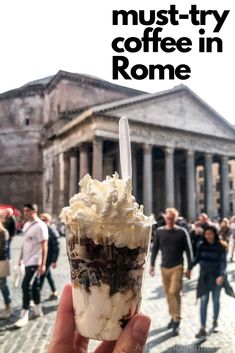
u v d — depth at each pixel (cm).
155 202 6134
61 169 5272
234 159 5784
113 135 4469
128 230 176
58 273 1670
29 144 6794
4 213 1219
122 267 178
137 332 176
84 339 205
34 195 6612
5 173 6906
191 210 4984
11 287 1304
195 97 5272
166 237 833
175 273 816
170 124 4972
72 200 188
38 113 6831
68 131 5022
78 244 179
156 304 1091
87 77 5988
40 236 870
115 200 175
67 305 194
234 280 1438
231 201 7638
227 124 5534
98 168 4306
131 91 6425
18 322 844
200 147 5250
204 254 819
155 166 6244
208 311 1008
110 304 178
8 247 929
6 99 7138
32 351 695
